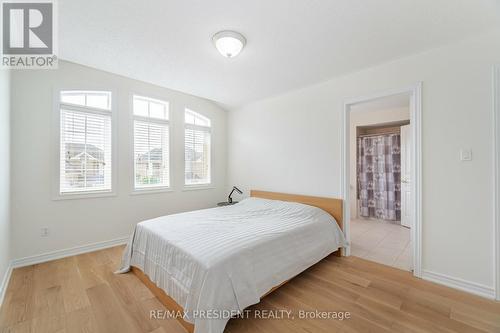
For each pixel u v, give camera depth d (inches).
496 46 76.0
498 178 75.0
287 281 85.3
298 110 135.3
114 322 64.6
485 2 63.0
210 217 105.5
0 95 76.4
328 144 120.6
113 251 117.3
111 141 123.6
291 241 84.4
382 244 130.3
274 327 63.1
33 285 83.2
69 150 112.6
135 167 135.0
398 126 190.4
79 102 116.1
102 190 121.4
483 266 78.0
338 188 116.3
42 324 63.3
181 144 154.4
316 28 75.8
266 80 121.8
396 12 67.7
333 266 101.3
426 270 89.4
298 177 134.9
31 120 101.0
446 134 85.3
